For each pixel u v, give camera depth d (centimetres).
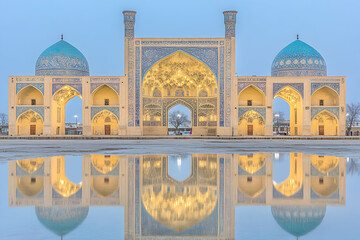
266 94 2875
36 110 2859
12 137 2420
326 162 807
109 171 639
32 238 253
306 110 2875
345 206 358
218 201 384
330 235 258
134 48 2858
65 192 438
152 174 600
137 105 2852
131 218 312
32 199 395
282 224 290
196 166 714
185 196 413
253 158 903
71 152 1113
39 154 1032
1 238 252
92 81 2866
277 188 466
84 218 312
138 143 1808
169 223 295
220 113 2862
